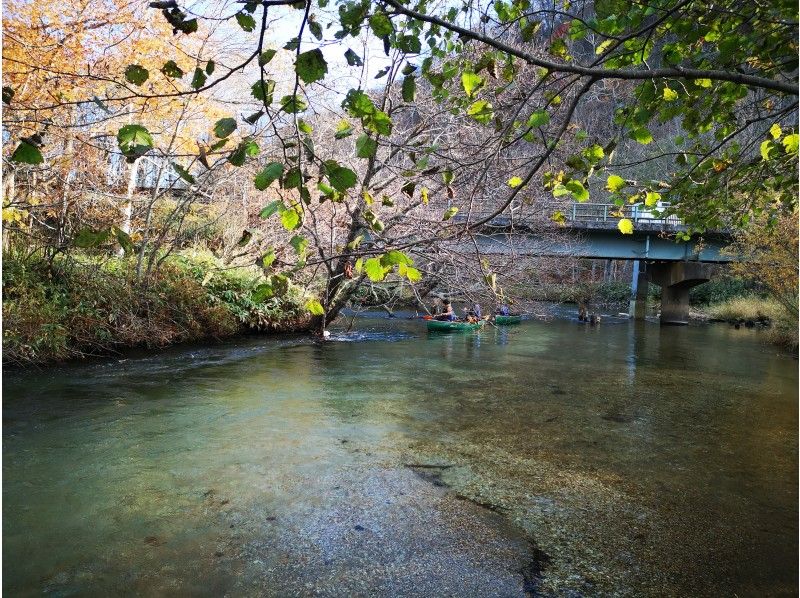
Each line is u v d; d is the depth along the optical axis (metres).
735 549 3.75
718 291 30.44
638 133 3.31
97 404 6.89
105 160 11.51
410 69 2.46
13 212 8.56
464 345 13.62
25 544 3.58
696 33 3.38
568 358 12.29
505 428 6.41
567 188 2.70
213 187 13.12
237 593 3.12
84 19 8.33
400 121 10.97
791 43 3.41
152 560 3.43
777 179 5.43
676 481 4.94
